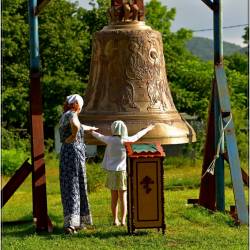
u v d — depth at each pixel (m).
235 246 10.17
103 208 13.94
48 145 39.34
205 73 41.91
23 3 40.91
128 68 11.38
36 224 11.42
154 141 11.19
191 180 21.36
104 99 11.50
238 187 11.64
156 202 10.86
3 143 37.34
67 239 10.77
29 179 24.70
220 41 12.61
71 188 11.11
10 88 39.06
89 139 11.36
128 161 10.81
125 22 11.53
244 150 29.31
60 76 39.78
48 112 39.75
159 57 11.64
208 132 12.95
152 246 10.22
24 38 39.16
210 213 12.78
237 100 40.97
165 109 11.52
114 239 10.69
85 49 40.50
